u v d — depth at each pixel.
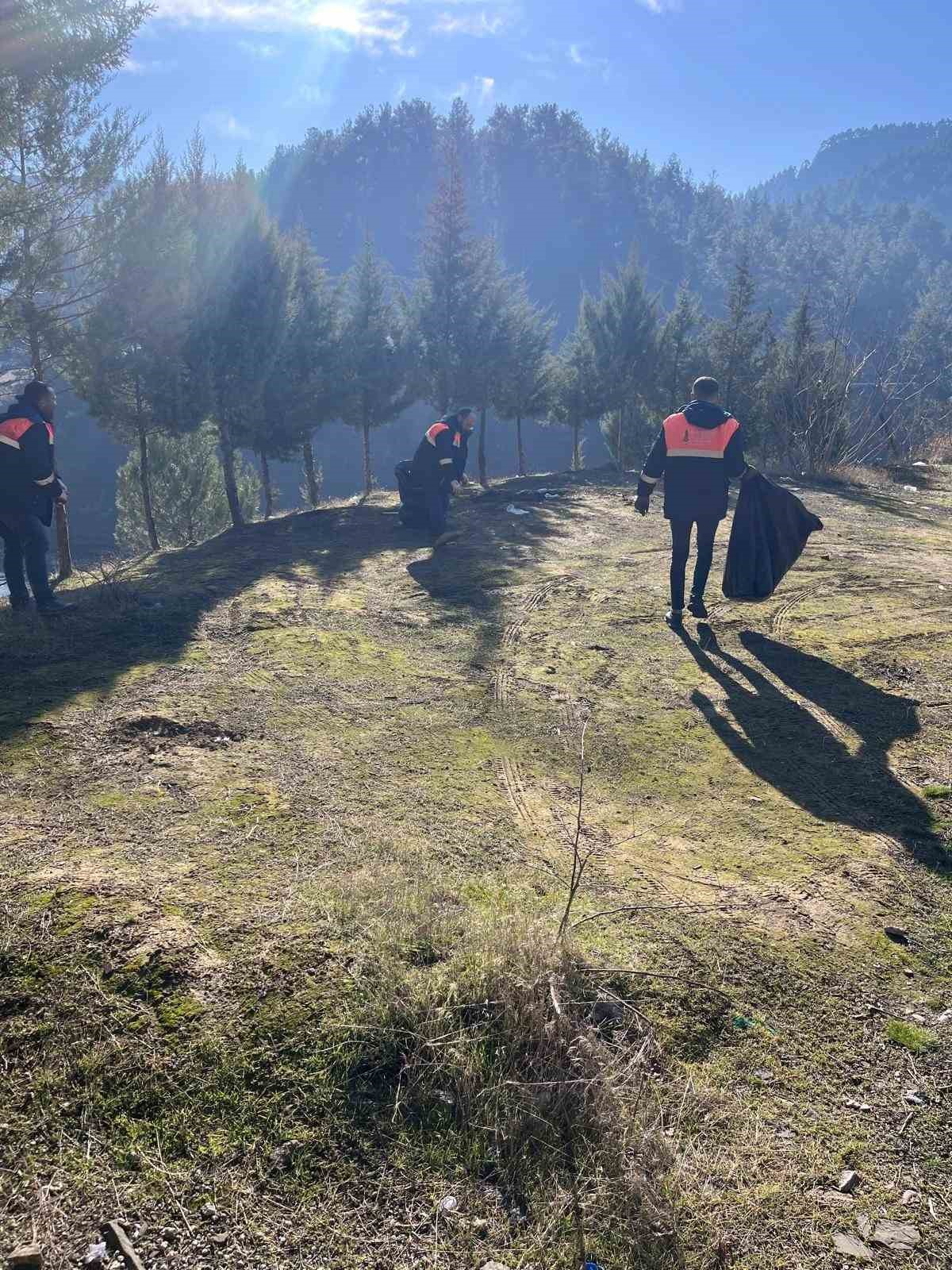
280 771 3.93
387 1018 2.35
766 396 19.67
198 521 22.70
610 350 22.30
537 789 3.90
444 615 6.69
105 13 8.85
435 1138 2.09
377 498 15.24
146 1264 1.79
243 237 12.55
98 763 3.88
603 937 2.81
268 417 16.48
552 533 10.09
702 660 5.66
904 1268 1.85
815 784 3.99
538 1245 1.86
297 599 7.10
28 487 6.20
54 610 6.41
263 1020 2.34
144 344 11.23
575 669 5.48
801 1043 2.46
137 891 2.86
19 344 10.26
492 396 20.67
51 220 9.22
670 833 3.56
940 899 3.15
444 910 2.85
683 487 6.13
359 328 19.34
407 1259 1.83
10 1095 2.13
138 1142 2.04
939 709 4.80
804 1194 2.01
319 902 2.86
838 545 8.94
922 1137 2.18
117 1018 2.33
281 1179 1.98
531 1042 2.31
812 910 3.04
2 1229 1.83
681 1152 2.09
